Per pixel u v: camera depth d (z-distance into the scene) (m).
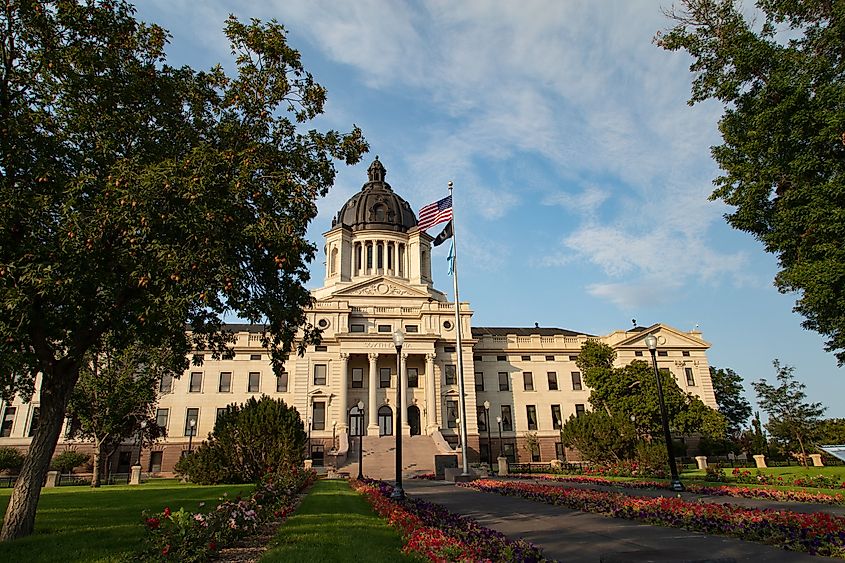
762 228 25.00
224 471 32.25
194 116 15.28
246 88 15.13
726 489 20.88
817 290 20.53
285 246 13.09
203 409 58.28
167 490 25.80
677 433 56.88
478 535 10.28
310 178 15.87
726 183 25.25
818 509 15.80
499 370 66.31
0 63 12.80
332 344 60.06
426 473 45.22
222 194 12.74
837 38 21.84
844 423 53.84
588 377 56.41
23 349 14.48
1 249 11.15
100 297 13.32
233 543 10.77
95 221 11.40
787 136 22.28
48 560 8.91
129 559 8.59
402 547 10.02
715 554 9.52
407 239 77.25
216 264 12.19
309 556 8.66
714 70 25.02
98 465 34.88
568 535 12.03
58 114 13.20
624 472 35.09
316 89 15.93
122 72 14.10
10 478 44.88
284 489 17.86
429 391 59.12
